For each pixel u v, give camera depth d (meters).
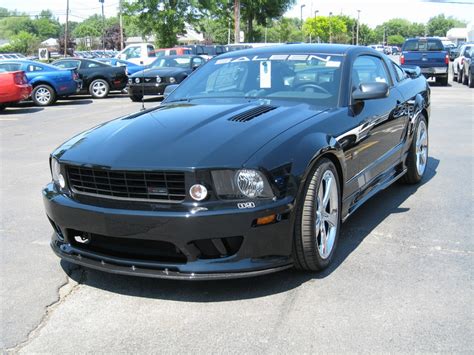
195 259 3.31
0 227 5.08
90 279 3.87
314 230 3.61
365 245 4.38
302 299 3.46
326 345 2.93
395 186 6.30
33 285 3.79
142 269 3.38
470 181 6.43
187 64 18.59
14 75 15.00
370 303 3.39
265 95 4.59
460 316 3.21
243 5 47.50
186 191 3.26
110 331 3.15
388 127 5.15
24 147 9.41
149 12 37.34
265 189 3.32
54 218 3.70
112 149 3.59
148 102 17.58
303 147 3.58
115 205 3.41
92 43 84.38
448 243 4.41
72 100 19.17
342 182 4.11
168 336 3.08
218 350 2.92
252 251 3.31
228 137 3.54
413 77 6.60
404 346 2.90
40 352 2.96
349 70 4.70
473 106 13.73
